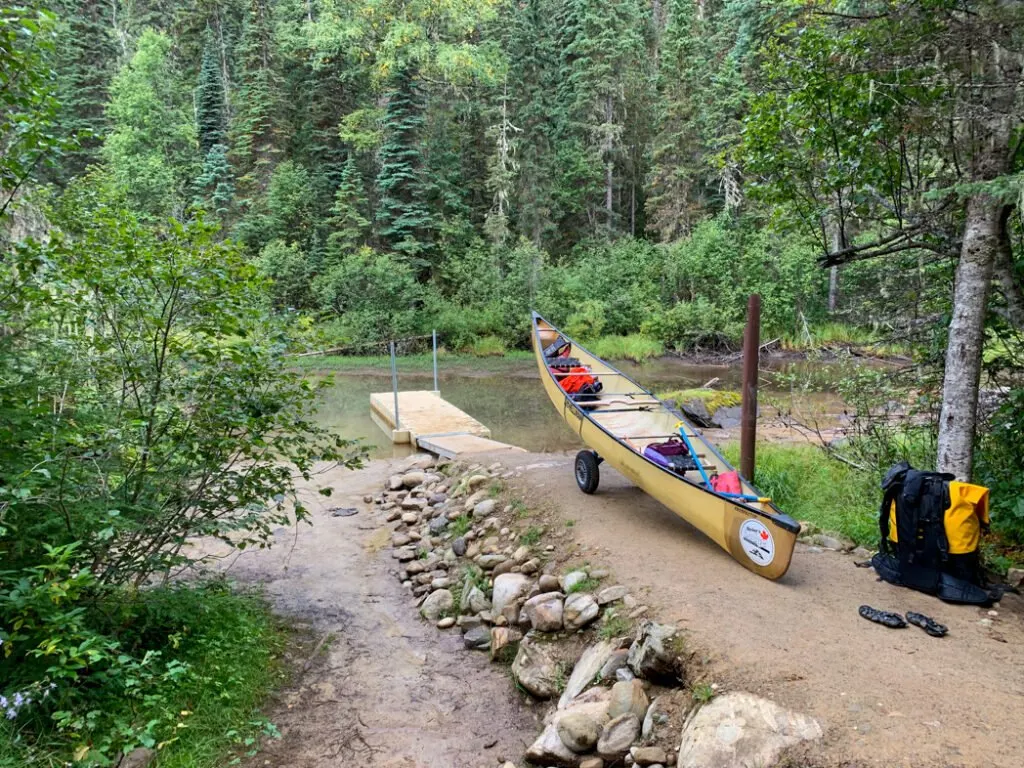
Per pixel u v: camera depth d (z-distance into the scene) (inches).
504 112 1259.8
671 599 177.8
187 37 1728.6
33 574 140.0
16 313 163.9
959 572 183.9
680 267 1174.3
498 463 346.6
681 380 841.5
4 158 156.3
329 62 1343.5
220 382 178.5
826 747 116.2
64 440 153.8
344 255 1172.5
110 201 187.5
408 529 310.8
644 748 133.1
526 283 1165.1
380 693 181.5
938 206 243.0
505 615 209.9
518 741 160.1
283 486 198.2
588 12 1321.4
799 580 194.1
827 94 233.8
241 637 189.9
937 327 258.4
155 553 173.2
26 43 154.9
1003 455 235.8
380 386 776.3
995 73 202.5
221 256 178.4
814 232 275.7
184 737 142.7
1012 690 133.3
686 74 1259.8
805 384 402.6
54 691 137.0
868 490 269.9
